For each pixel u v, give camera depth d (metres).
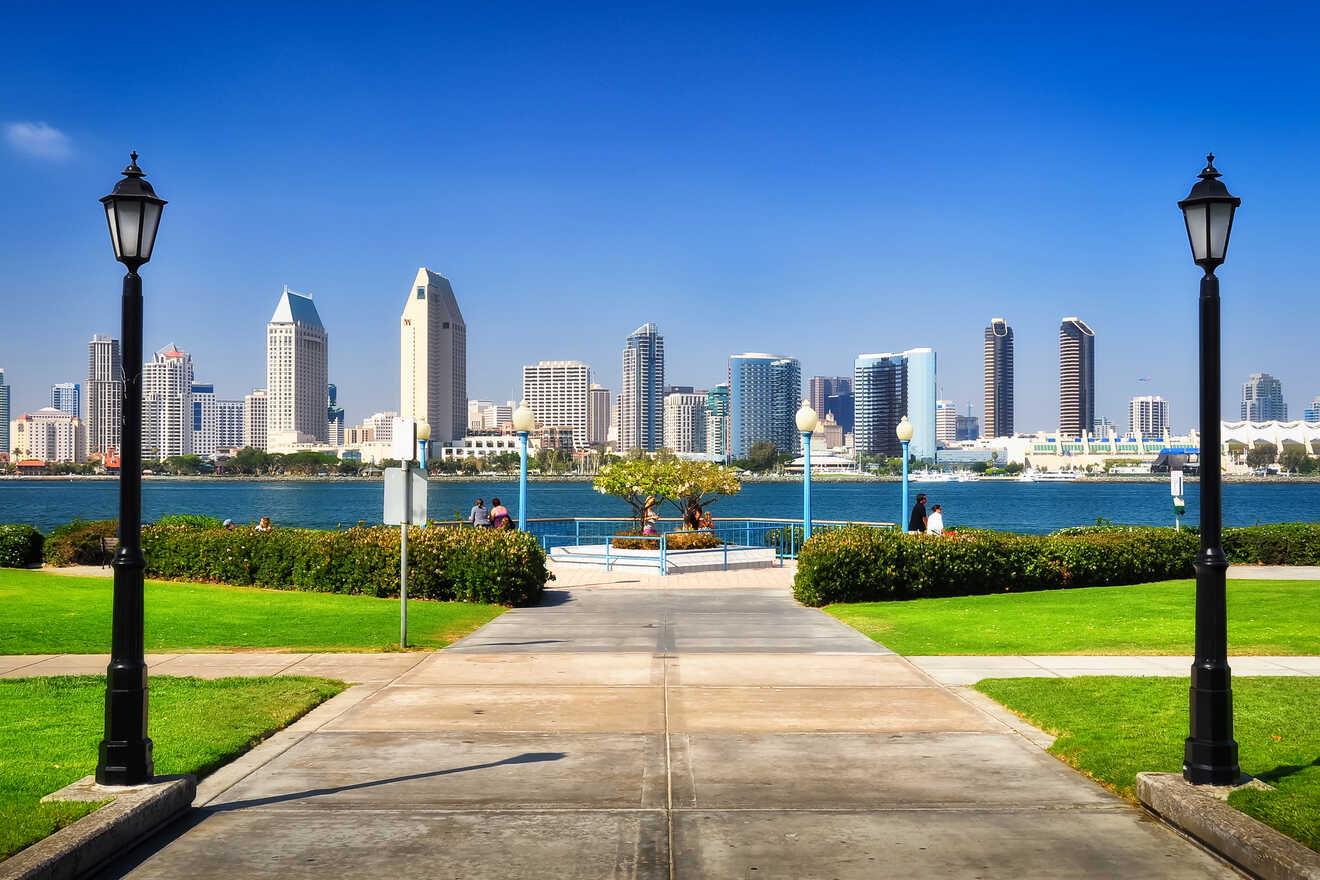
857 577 20.23
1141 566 23.05
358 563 21.00
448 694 11.22
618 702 10.79
